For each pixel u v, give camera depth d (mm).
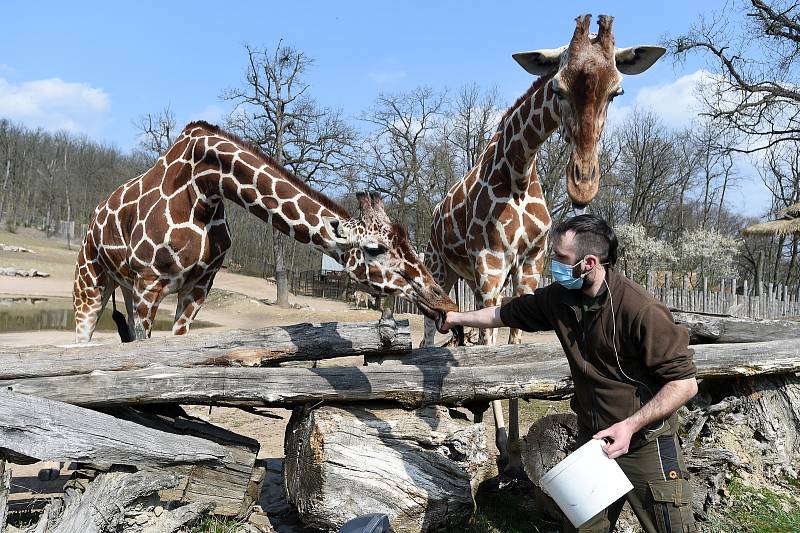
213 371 4070
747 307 17531
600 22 4324
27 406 3447
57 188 69250
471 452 4262
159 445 3764
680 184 41062
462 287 18672
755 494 4535
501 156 5543
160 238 5336
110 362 4273
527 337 13828
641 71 4898
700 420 4902
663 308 2762
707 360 4809
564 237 2842
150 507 3795
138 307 5488
